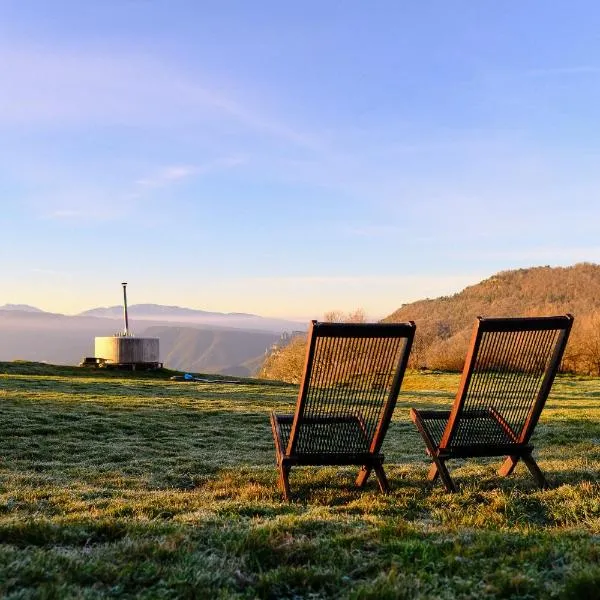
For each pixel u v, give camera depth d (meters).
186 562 4.38
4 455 10.69
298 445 7.69
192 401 20.72
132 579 4.11
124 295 43.00
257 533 4.97
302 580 4.20
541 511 6.39
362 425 7.79
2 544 4.69
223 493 7.75
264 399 23.23
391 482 8.26
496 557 4.62
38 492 7.33
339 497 7.46
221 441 13.18
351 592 3.94
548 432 13.80
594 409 20.78
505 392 7.80
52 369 35.84
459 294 139.25
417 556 4.61
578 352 50.25
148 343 39.75
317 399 7.58
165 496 7.38
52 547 4.71
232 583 4.15
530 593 3.99
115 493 7.51
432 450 7.70
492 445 7.64
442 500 6.90
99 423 14.27
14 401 17.72
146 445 12.26
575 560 4.45
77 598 3.72
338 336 6.85
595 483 7.41
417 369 57.31
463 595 3.92
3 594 3.75
